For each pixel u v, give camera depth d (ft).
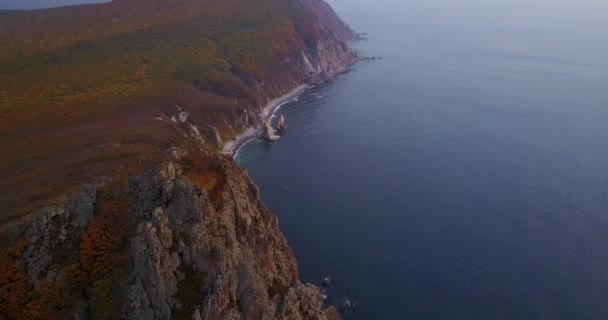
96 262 165.58
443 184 387.75
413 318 237.66
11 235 174.60
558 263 280.51
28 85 476.95
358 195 370.12
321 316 214.28
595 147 475.31
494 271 273.13
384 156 451.94
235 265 175.42
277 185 392.47
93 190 185.98
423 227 320.70
